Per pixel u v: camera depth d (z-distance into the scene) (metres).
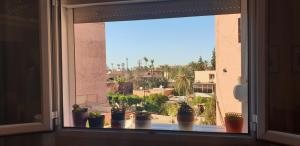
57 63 1.29
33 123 1.20
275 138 0.98
